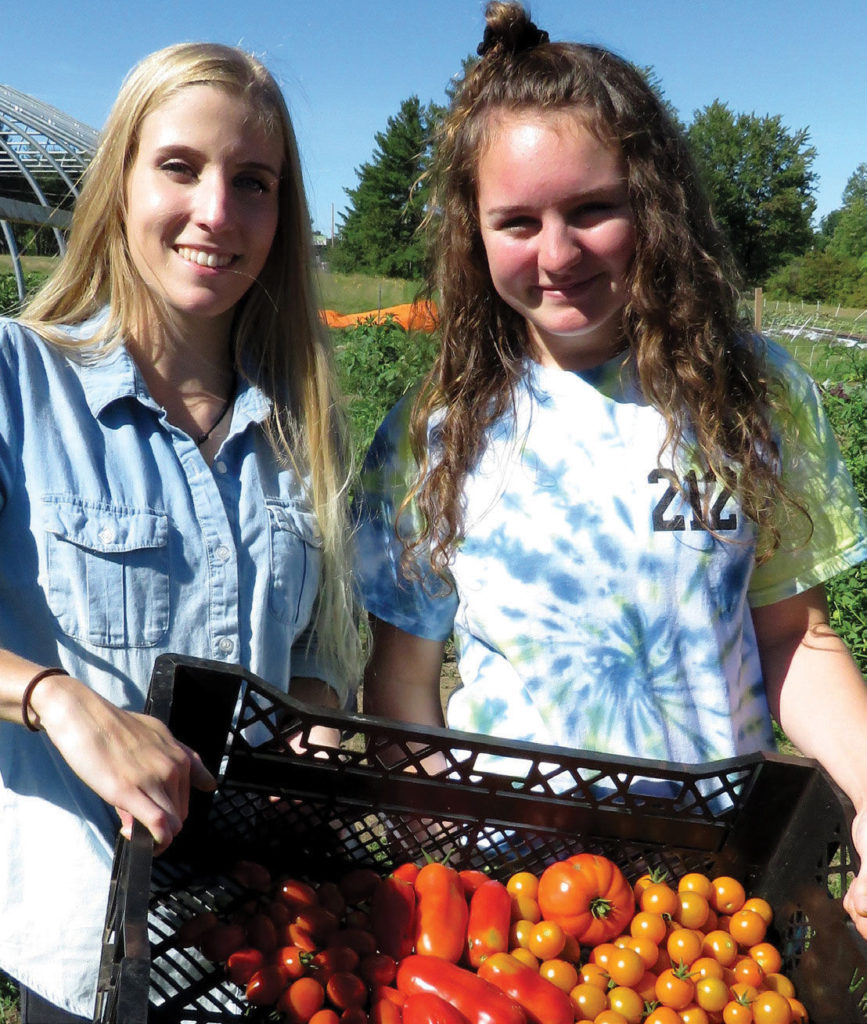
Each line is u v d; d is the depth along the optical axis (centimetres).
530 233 172
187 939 154
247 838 169
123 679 171
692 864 174
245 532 186
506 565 183
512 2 173
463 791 170
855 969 146
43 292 189
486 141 171
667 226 173
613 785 179
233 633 180
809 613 193
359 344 787
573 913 163
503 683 187
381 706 209
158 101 175
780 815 169
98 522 170
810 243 5334
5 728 173
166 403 190
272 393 200
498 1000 148
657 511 179
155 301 186
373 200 4909
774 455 183
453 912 162
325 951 158
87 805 170
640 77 176
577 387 187
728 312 185
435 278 199
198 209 175
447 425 191
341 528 199
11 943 170
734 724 183
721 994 154
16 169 1503
